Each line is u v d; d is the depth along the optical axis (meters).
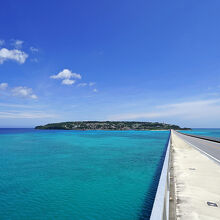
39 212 7.42
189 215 3.97
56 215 7.15
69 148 31.25
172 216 3.65
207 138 35.34
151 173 13.40
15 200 8.62
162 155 22.78
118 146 34.75
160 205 1.88
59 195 9.16
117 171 14.11
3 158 21.11
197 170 8.20
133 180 11.60
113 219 6.79
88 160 19.34
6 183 11.28
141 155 22.81
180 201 4.72
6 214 7.29
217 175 7.29
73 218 6.93
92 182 11.30
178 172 7.81
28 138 61.34
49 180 11.86
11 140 51.75
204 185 6.01
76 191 9.69
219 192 5.38
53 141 48.03
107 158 20.56
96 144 39.28
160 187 2.50
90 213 7.28
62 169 15.12
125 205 7.94
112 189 9.94
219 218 3.84
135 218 6.85
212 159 11.50
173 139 33.50
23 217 7.05
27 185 10.86
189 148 18.67
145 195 9.05
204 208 4.31
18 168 15.69
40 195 9.21
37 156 22.47
